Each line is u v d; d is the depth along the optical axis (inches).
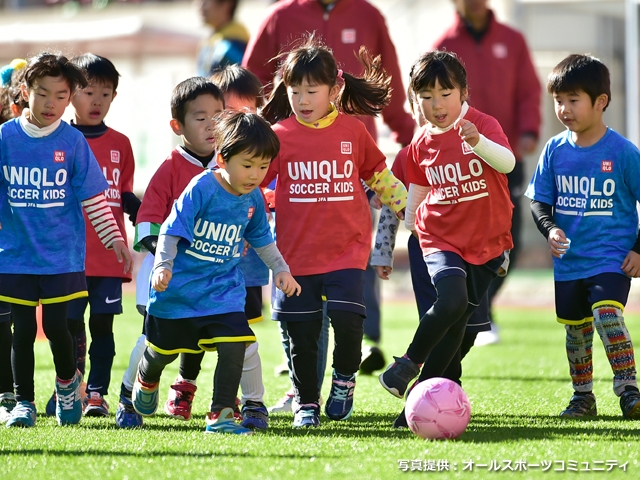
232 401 667.4
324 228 716.0
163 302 663.1
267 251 686.5
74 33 2628.0
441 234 712.4
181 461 565.6
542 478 536.4
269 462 563.2
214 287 663.8
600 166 770.2
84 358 844.6
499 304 2156.7
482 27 1272.1
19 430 672.4
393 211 758.5
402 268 2583.7
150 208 742.5
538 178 802.2
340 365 722.2
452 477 534.9
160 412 789.2
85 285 713.6
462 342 764.6
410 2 2544.3
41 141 697.6
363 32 1045.8
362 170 750.5
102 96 836.6
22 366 705.0
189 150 762.8
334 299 708.0
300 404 725.9
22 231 694.5
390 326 1603.1
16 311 699.4
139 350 715.4
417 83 693.3
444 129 709.3
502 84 1269.7
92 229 812.6
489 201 707.4
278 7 1059.9
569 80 765.3
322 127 727.1
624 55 2669.8
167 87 2655.0
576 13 2630.4
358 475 535.2
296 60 720.3
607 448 604.7
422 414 638.5
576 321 777.6
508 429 682.2
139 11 2962.6
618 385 755.4
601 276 762.2
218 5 1346.0
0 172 695.1
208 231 657.6
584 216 776.3
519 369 1075.3
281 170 726.5
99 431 672.4
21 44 2669.8
